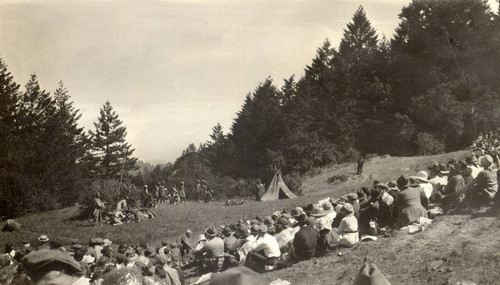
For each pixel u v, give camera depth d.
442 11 69.69
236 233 16.19
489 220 12.05
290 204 38.34
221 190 61.91
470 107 64.31
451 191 14.30
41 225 36.06
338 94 81.50
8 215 53.38
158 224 33.38
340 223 13.90
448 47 69.12
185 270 17.28
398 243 12.15
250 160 95.00
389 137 72.69
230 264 14.71
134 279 5.44
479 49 66.81
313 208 15.45
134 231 31.36
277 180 49.81
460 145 66.88
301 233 13.04
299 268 12.18
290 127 84.06
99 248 13.83
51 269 3.86
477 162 16.41
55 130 62.69
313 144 71.81
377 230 13.84
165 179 75.50
